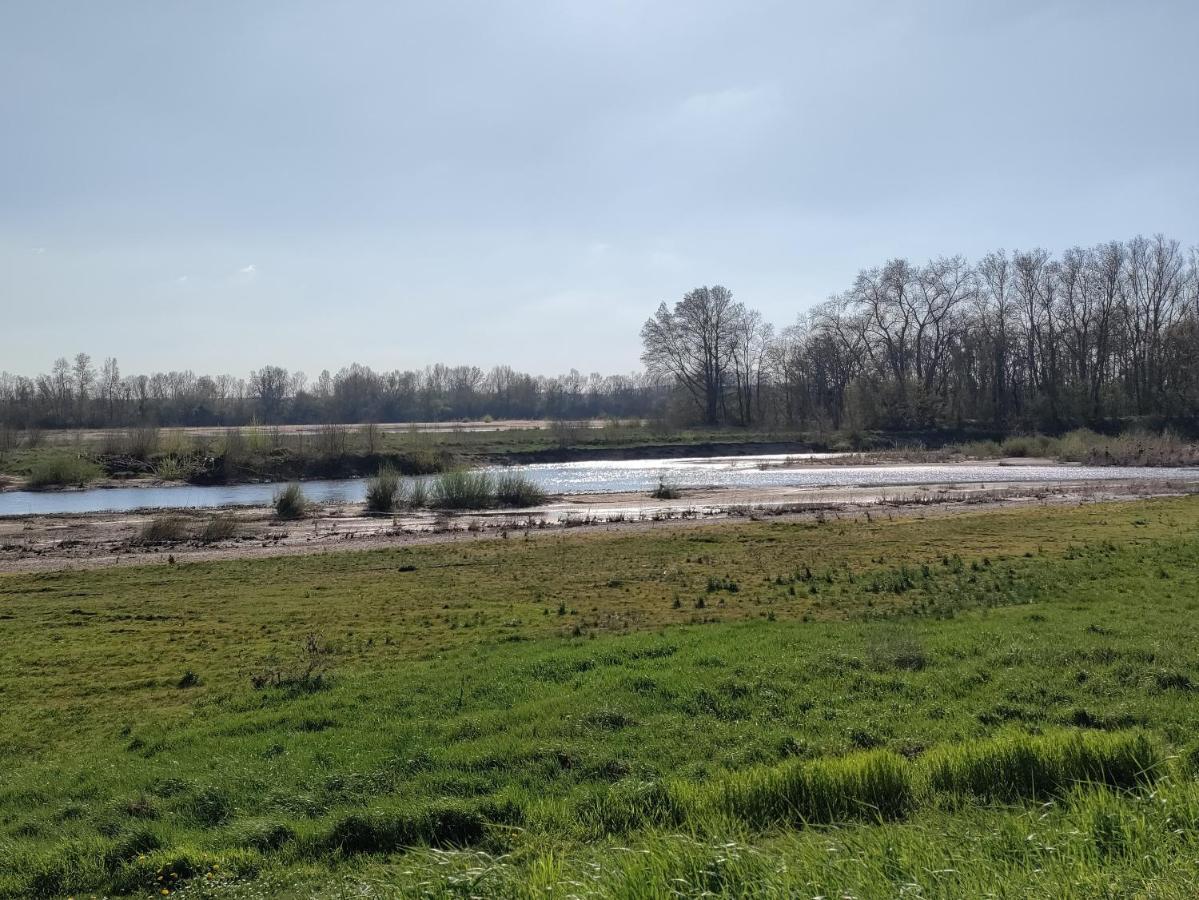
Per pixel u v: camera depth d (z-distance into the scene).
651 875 4.79
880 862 4.89
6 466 56.38
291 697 12.48
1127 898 4.29
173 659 14.99
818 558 23.50
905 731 9.22
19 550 29.42
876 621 15.08
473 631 16.19
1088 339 86.50
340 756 9.60
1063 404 78.38
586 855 6.12
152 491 50.41
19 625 17.83
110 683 13.65
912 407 82.25
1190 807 5.31
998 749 7.14
